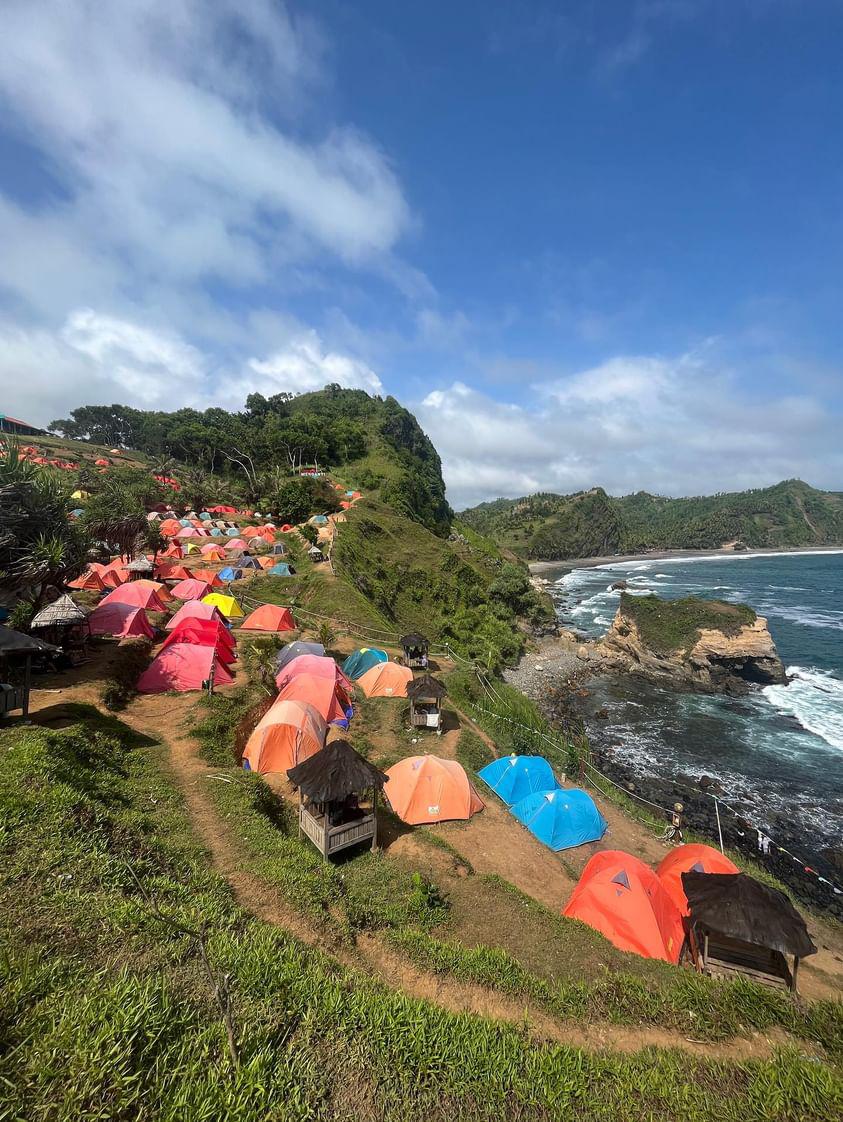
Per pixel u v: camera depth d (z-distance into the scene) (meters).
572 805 17.56
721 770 27.36
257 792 13.57
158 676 19.94
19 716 13.97
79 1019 4.36
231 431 121.06
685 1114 5.16
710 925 9.91
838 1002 8.12
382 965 8.19
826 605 82.06
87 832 8.04
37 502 18.44
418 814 15.84
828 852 20.59
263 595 40.78
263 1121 3.98
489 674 35.66
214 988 5.12
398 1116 4.48
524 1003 7.76
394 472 107.56
